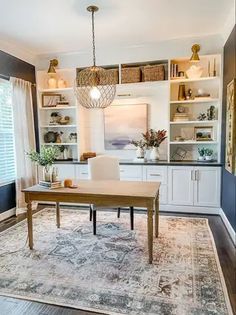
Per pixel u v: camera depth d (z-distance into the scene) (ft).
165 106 14.94
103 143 16.05
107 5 9.34
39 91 15.66
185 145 14.87
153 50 13.80
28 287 7.14
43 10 9.62
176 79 13.70
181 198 13.66
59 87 15.44
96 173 11.76
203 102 14.20
